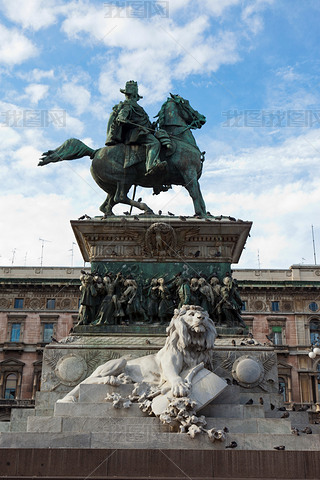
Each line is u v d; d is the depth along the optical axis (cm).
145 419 838
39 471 747
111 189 1379
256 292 5472
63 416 855
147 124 1369
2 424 948
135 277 1224
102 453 757
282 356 5219
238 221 1252
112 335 1143
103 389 905
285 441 807
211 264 1240
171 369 914
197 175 1377
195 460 756
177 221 1247
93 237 1261
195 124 1412
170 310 1188
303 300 5450
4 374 5206
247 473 751
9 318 5403
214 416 888
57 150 1356
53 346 1102
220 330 1158
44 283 5459
